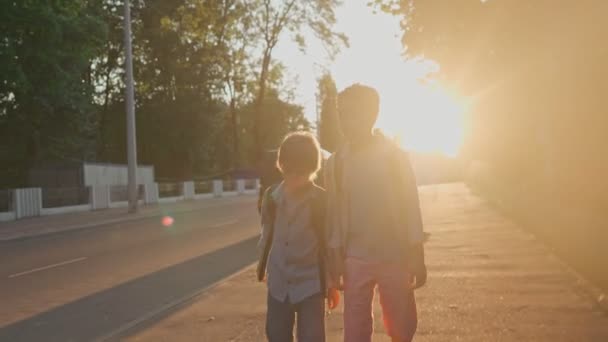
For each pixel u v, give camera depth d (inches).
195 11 1085.8
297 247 149.8
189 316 273.1
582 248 395.5
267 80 1927.9
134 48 2081.7
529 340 214.5
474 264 385.1
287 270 149.4
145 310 298.8
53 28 1172.5
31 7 1140.5
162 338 238.1
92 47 1323.8
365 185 149.5
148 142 2229.3
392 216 150.1
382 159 148.9
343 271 152.6
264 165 390.6
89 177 1376.7
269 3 1728.6
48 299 336.8
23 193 1114.1
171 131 2159.2
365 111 148.7
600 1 418.3
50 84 1320.1
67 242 675.4
